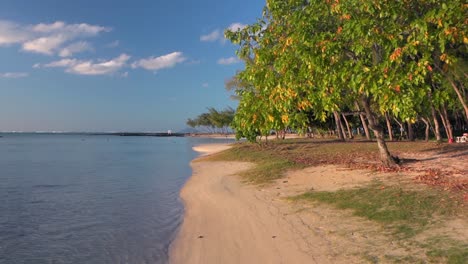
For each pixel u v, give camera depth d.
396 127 57.09
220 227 10.29
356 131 71.31
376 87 7.15
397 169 14.84
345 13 8.23
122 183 20.88
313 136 59.09
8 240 9.95
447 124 28.48
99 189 18.70
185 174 25.05
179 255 8.45
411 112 7.47
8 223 11.76
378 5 7.38
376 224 8.39
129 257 8.50
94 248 9.20
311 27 9.35
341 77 8.10
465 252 6.24
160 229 10.77
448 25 6.45
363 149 25.14
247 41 10.98
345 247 7.31
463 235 7.03
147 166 31.61
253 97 9.50
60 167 31.05
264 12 11.34
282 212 10.71
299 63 9.28
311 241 7.95
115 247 9.24
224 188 16.42
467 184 10.82
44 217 12.55
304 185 14.24
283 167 19.48
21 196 16.72
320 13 9.60
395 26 7.43
